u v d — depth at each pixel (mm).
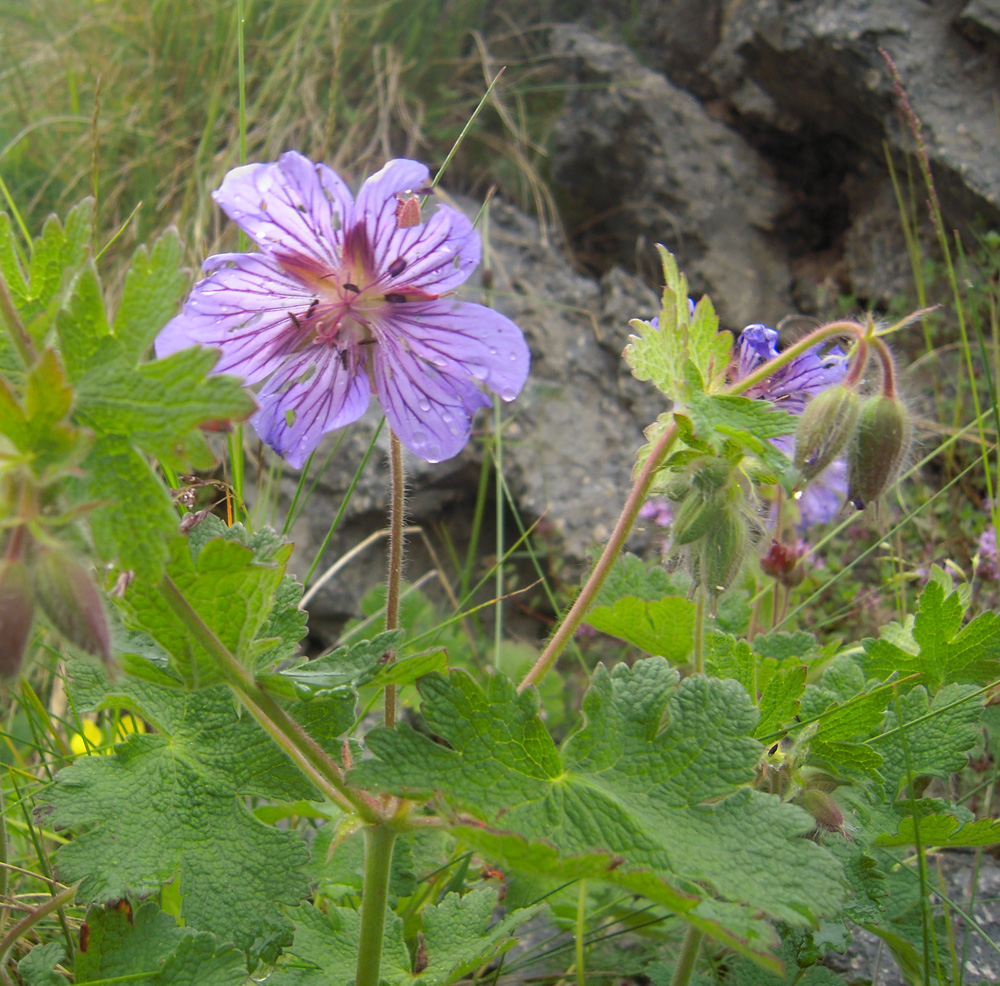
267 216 101
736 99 307
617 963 137
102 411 75
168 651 89
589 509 244
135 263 76
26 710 141
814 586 203
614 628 147
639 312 272
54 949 107
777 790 115
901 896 122
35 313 81
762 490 164
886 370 113
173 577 86
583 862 78
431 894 135
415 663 92
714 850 89
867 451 114
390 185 101
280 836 101
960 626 131
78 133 290
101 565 83
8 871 124
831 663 135
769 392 129
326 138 216
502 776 90
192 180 279
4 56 315
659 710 95
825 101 283
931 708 127
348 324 106
